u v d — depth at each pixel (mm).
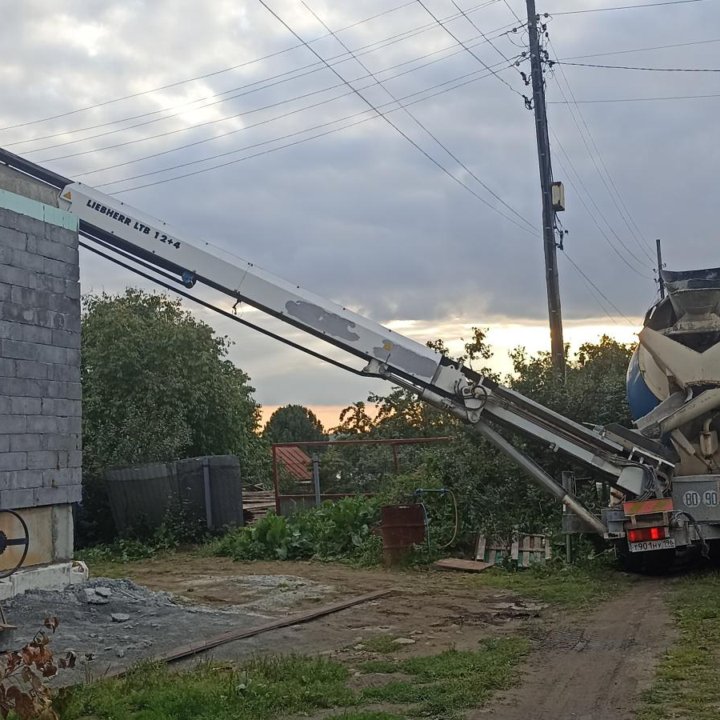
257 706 6457
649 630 8992
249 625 9602
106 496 19172
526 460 12938
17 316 10609
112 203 12586
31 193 11648
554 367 18016
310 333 12648
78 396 11625
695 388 12641
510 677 7246
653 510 12234
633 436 12664
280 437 54438
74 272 11688
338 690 6832
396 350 12680
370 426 26906
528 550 14055
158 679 7109
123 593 10703
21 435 10562
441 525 14883
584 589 11625
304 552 15664
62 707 6031
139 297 26422
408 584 12430
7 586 10008
